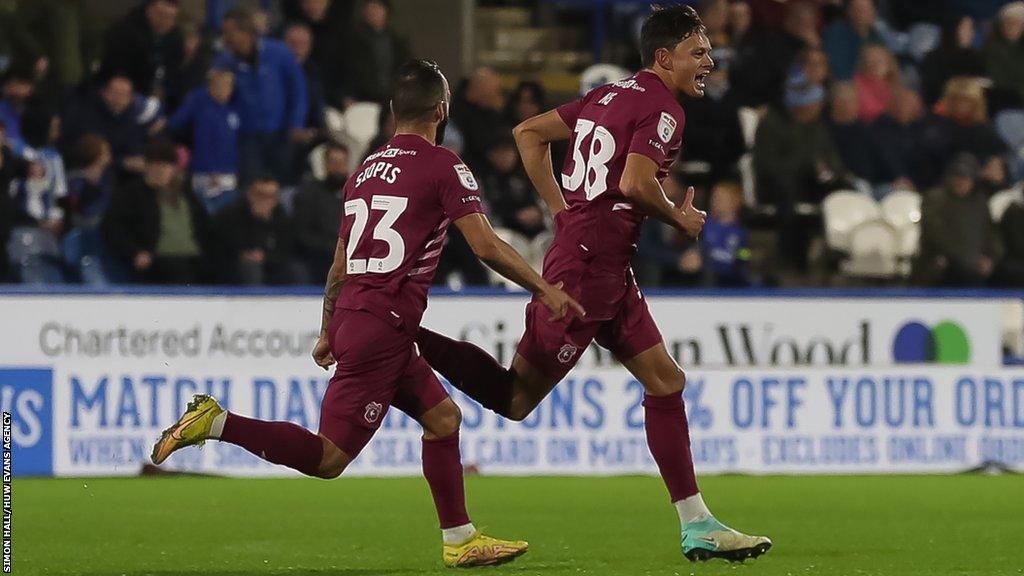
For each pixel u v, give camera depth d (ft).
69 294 142.31
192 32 175.42
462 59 206.59
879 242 174.91
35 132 168.14
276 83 172.55
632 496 128.67
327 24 181.37
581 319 79.15
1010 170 192.34
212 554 88.02
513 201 167.63
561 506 120.37
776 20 192.03
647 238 165.37
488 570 79.15
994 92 199.21
